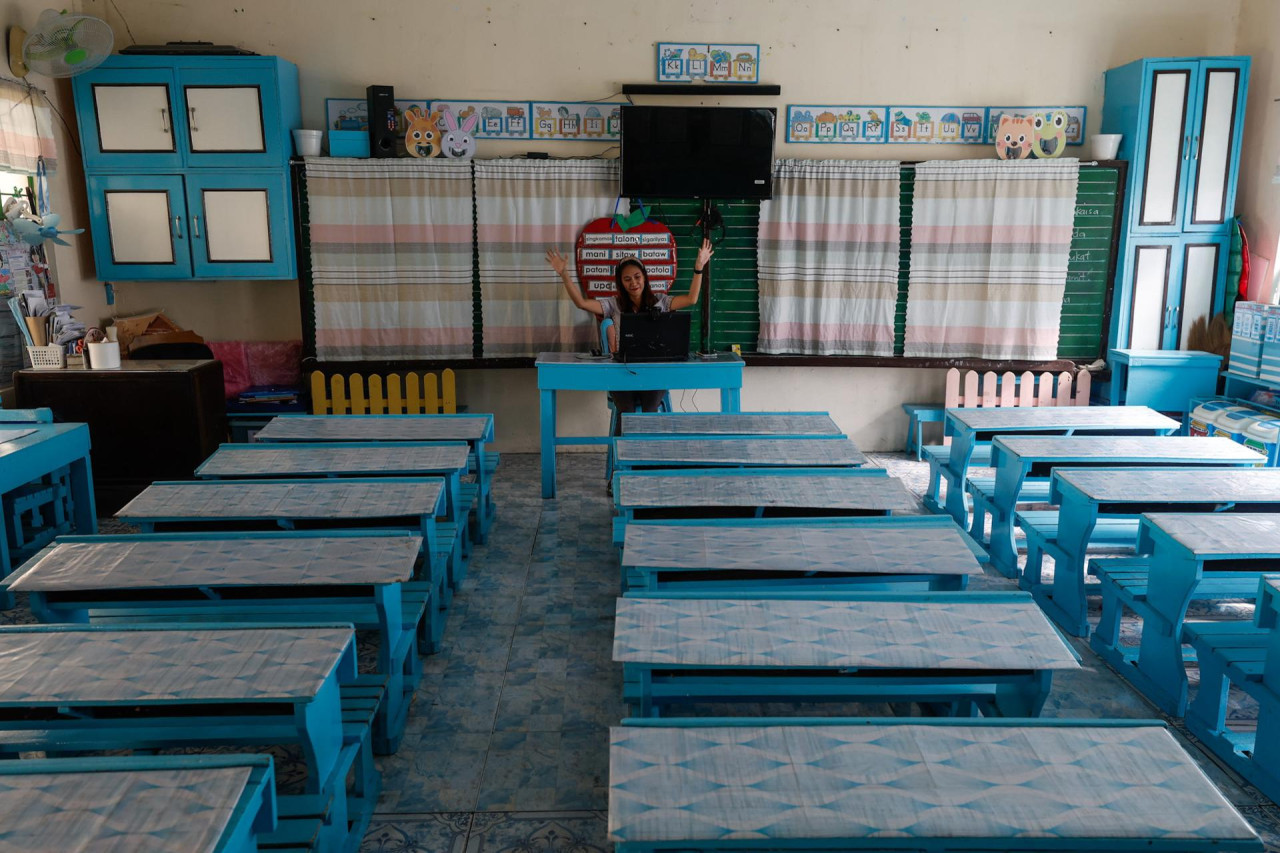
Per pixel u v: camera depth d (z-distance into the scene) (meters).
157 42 5.77
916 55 6.04
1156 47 6.08
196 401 5.12
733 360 5.40
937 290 6.15
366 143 5.80
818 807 1.56
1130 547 4.52
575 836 2.37
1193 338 6.13
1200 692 2.87
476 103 5.96
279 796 2.04
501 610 3.77
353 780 2.45
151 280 5.84
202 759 1.60
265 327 6.20
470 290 6.03
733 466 3.81
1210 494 3.46
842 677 2.21
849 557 2.71
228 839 1.42
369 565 2.60
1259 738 2.59
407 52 5.89
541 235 6.00
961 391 6.33
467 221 5.92
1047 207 5.97
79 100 5.50
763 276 6.15
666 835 1.49
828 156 6.14
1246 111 6.07
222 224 5.71
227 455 3.90
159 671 1.94
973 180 5.98
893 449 6.65
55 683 1.89
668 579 2.81
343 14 5.82
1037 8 6.02
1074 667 2.07
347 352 6.02
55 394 5.01
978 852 1.51
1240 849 1.50
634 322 5.25
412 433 4.38
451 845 2.33
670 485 3.46
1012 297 6.11
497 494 5.45
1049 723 1.81
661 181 5.79
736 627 2.22
